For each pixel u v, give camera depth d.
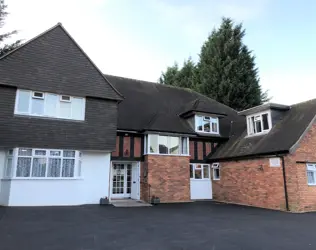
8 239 5.92
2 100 11.80
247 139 16.19
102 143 13.58
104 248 5.39
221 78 30.33
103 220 8.80
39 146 12.12
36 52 12.97
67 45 13.87
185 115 17.92
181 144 16.23
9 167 11.97
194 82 33.97
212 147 18.11
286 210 11.97
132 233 6.89
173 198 15.14
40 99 12.66
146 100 18.53
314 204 12.09
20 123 11.95
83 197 13.03
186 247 5.59
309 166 12.46
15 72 12.20
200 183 17.25
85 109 13.55
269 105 14.90
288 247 5.72
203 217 9.91
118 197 15.66
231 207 13.26
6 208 10.64
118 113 15.88
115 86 18.59
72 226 7.62
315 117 13.00
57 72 13.20
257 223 8.73
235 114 21.70
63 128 12.82
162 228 7.65
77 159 12.95
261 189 13.53
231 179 15.77
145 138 15.56
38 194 11.90
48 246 5.43
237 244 5.93
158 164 15.10
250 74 30.70
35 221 8.22
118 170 15.95
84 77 13.80
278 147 12.72
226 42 31.23
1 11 20.70
